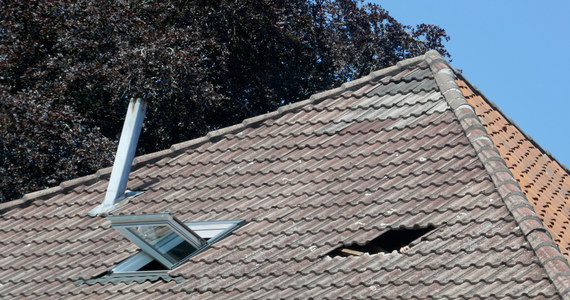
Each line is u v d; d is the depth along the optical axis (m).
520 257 22.66
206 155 31.59
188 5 64.81
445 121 29.62
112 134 62.66
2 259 29.00
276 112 32.69
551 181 32.84
